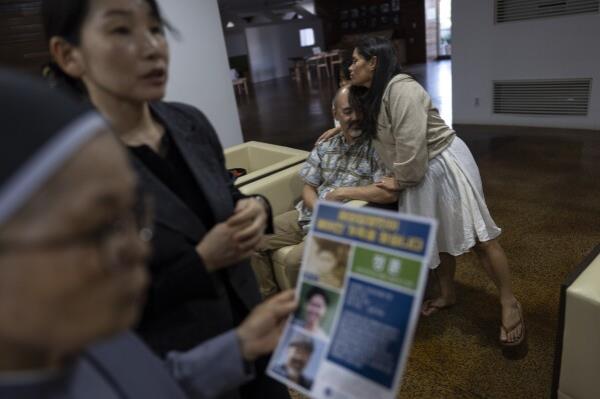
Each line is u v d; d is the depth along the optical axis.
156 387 0.52
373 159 1.97
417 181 1.69
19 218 0.29
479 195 1.73
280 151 2.67
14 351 0.33
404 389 1.69
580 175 3.47
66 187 0.30
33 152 0.29
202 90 3.44
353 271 0.63
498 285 1.81
